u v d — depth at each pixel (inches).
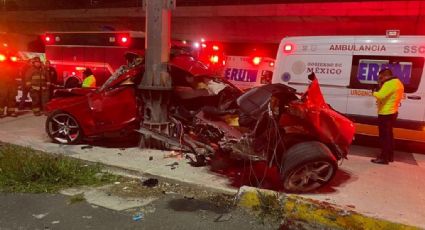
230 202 216.4
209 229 184.7
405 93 339.9
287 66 386.6
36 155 273.6
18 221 186.1
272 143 233.6
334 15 836.6
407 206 217.9
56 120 324.2
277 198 207.5
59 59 590.2
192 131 288.0
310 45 376.2
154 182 243.4
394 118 305.6
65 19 1261.1
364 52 354.6
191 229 184.1
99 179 247.0
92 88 345.7
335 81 365.1
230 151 246.7
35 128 389.7
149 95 305.7
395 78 302.2
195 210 205.8
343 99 362.6
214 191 231.5
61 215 194.4
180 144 291.7
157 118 306.8
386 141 307.1
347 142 244.8
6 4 1439.5
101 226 184.2
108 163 271.4
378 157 311.9
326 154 224.8
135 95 314.0
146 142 314.5
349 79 359.9
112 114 312.2
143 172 255.0
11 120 432.8
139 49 533.0
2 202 206.7
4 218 188.7
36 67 460.4
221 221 193.6
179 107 313.6
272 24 935.7
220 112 272.1
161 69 304.0
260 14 918.4
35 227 180.7
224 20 986.7
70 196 218.2
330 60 367.2
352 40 359.6
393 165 304.2
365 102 353.4
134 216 195.8
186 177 248.4
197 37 1055.6
